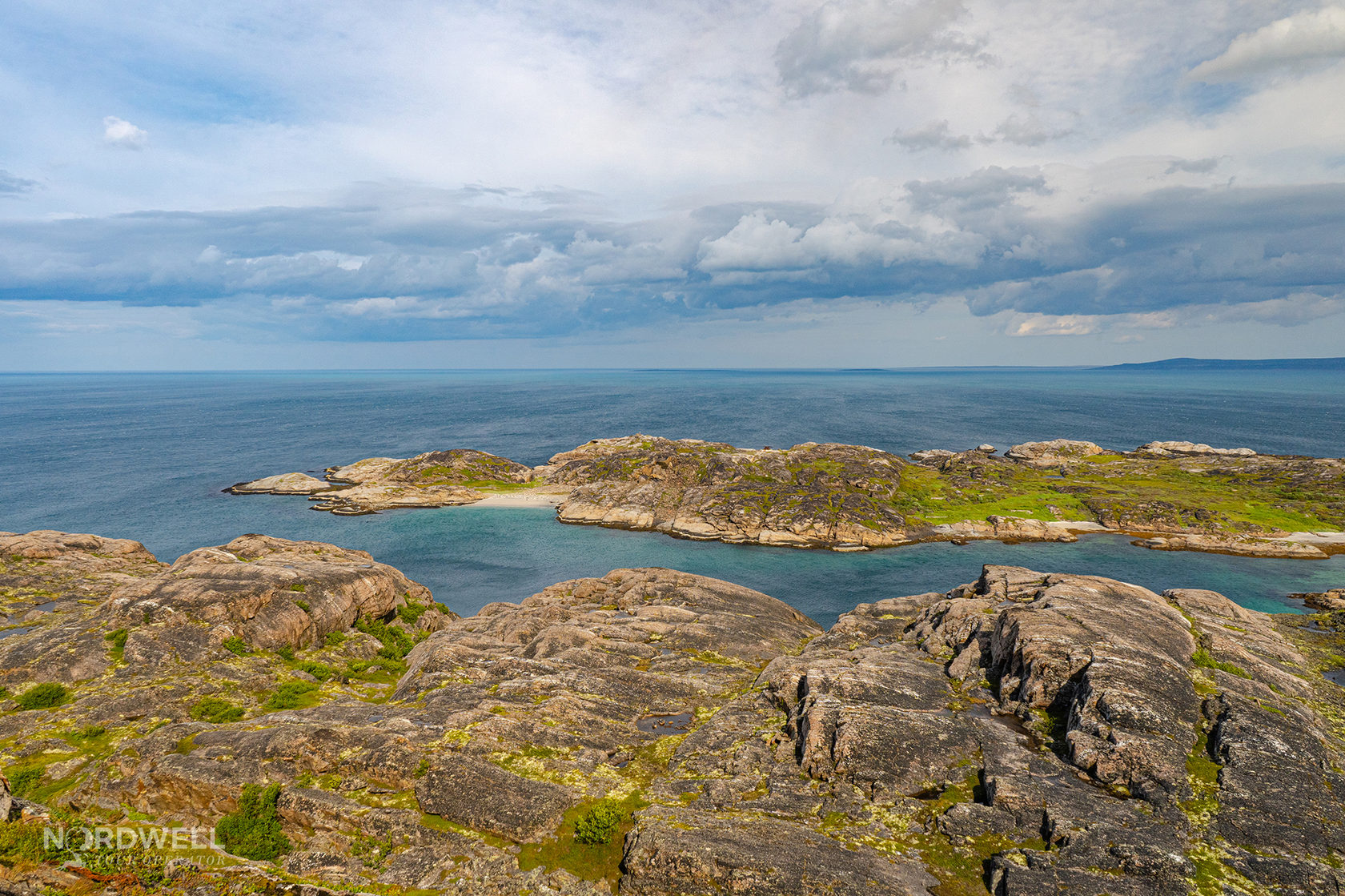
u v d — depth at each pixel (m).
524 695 39.41
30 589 59.12
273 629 47.31
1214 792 28.09
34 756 32.81
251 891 24.16
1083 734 31.25
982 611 48.12
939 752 31.73
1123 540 107.50
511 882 25.56
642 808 29.59
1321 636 53.22
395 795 29.69
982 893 24.38
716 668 47.25
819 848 26.09
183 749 31.66
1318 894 23.19
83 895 21.64
